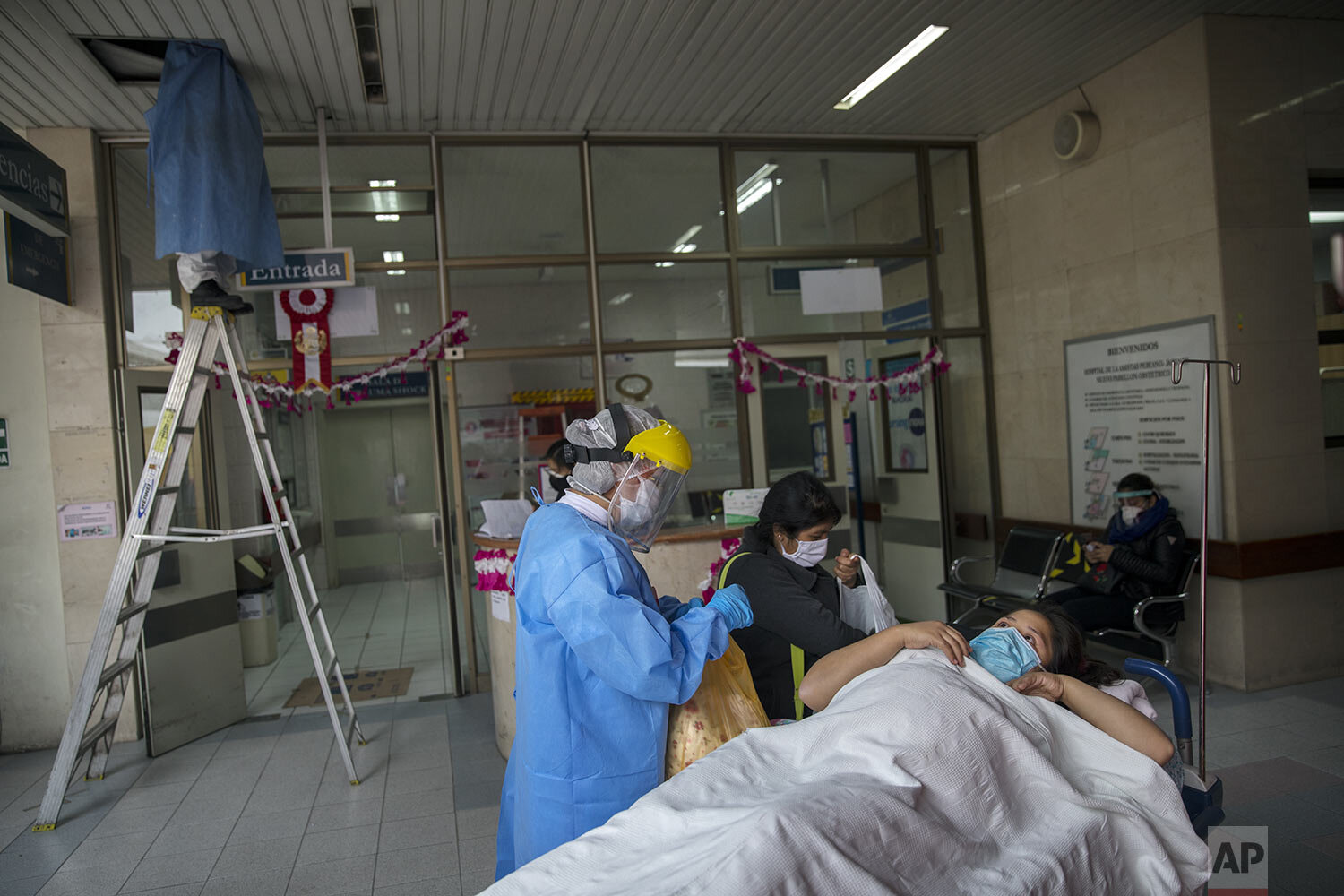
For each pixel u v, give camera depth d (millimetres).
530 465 5383
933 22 4141
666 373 5574
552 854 1453
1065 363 5391
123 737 4605
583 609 1609
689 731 1788
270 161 5105
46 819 3498
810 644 2035
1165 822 1715
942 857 1460
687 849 1373
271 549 6242
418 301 5262
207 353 3855
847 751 1583
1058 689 1846
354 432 9570
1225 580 4449
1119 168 4930
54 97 4242
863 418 6406
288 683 5641
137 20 3594
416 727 4629
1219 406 4391
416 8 3656
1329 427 4559
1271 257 4445
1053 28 4324
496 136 5297
